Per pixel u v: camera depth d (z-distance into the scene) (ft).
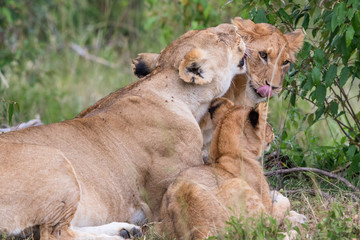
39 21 70.54
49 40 71.05
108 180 30.99
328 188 37.09
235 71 35.24
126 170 31.71
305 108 49.29
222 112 32.76
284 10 38.60
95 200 30.30
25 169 28.40
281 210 31.19
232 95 37.76
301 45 38.63
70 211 28.99
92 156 30.81
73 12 73.20
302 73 37.68
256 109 31.89
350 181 37.68
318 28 38.47
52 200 28.63
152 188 32.37
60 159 29.04
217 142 31.24
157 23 61.36
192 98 34.01
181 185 28.81
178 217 27.96
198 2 55.88
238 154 30.91
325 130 47.50
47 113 55.01
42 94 59.36
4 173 28.17
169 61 34.35
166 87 33.65
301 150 40.63
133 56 68.39
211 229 27.22
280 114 45.03
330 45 36.94
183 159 32.73
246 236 26.55
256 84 37.50
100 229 30.22
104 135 31.78
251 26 38.24
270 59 37.40
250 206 28.48
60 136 30.58
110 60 69.05
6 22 67.10
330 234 26.50
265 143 33.73
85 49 70.95
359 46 35.53
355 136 38.78
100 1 77.87
